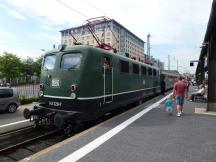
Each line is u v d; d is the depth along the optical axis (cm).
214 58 1214
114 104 1123
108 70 1054
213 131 802
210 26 1126
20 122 1189
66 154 574
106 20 1190
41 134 988
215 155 573
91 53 932
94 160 538
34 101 2039
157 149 614
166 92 2945
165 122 948
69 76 912
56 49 1002
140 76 1570
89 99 904
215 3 899
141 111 1238
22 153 779
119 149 613
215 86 1218
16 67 5222
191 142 676
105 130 812
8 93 1474
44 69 1007
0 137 923
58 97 928
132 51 8306
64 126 911
